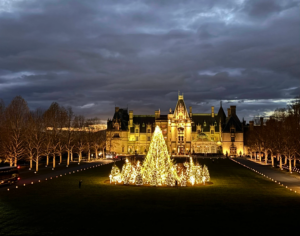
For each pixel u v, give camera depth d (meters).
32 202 45.78
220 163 122.75
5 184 60.53
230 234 31.84
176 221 36.25
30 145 97.81
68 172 87.19
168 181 61.69
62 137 121.88
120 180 66.12
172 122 188.00
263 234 31.84
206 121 198.88
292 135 91.56
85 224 35.00
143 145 195.50
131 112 198.62
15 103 99.62
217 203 45.41
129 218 37.41
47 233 31.98
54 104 125.00
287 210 41.31
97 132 156.25
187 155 173.88
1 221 36.06
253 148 153.75
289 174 84.56
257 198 49.16
